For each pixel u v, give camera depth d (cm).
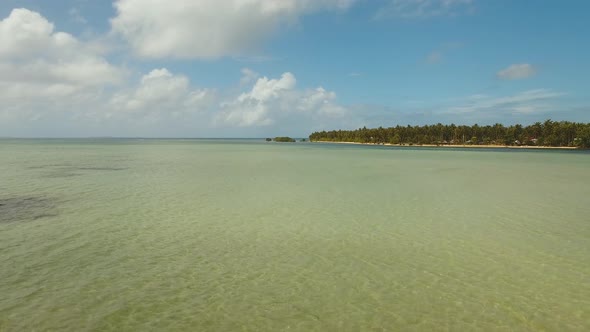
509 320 769
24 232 1358
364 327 741
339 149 10019
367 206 1850
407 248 1205
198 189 2377
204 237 1312
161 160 5053
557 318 777
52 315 771
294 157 5978
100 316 771
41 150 7881
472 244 1247
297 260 1095
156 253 1144
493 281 953
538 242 1268
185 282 938
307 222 1524
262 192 2266
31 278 947
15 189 2355
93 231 1377
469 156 6712
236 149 9444
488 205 1886
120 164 4309
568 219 1588
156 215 1639
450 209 1786
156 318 768
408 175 3228
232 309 807
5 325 729
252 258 1109
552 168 4053
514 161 5266
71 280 940
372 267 1043
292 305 826
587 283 941
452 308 816
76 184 2588
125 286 910
